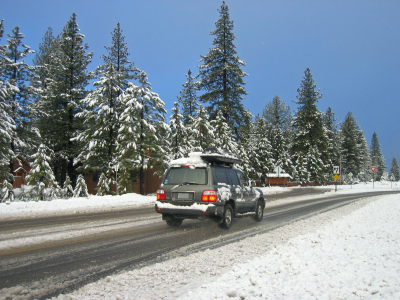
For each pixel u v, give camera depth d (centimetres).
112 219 1154
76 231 879
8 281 455
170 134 3167
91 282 452
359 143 8319
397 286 378
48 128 3225
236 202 970
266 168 4806
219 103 3591
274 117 6875
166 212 900
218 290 396
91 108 3044
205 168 906
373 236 709
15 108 2919
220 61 3703
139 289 420
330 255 546
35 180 2084
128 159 2658
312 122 5347
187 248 671
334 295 363
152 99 2747
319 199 2222
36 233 846
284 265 496
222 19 3741
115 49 3312
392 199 1877
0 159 2614
